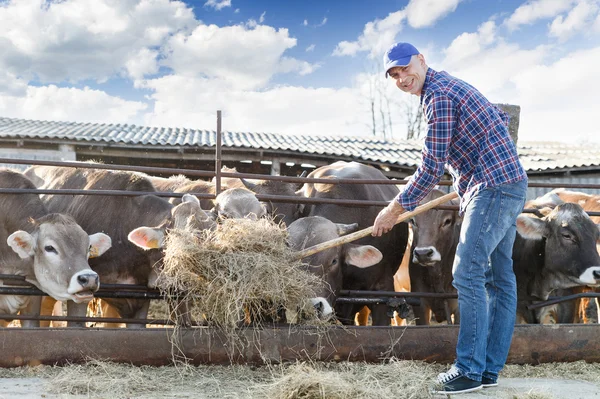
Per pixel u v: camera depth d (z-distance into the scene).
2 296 5.52
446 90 3.85
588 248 5.53
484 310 3.88
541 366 4.65
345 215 6.18
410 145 17.52
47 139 13.61
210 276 4.22
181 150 14.16
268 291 4.19
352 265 5.75
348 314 6.12
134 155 14.22
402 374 4.05
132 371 4.11
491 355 4.07
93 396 3.66
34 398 3.57
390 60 3.94
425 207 4.18
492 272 4.16
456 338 4.61
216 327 4.37
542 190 14.90
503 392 3.89
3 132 13.60
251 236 4.34
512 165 3.88
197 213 4.75
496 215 3.86
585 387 4.11
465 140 3.91
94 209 5.88
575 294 5.79
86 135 14.07
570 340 4.72
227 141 14.87
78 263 4.88
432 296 5.43
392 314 6.00
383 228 4.16
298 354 4.42
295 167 16.72
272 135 17.23
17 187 5.47
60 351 4.23
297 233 5.07
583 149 17.89
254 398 3.65
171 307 4.57
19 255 4.96
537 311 6.25
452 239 6.17
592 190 14.88
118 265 5.70
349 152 15.04
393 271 6.52
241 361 4.39
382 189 6.82
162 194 5.27
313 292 4.49
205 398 3.68
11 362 4.18
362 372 4.20
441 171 3.89
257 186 6.49
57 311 7.32
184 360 4.36
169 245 4.36
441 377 3.92
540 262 5.92
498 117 3.94
